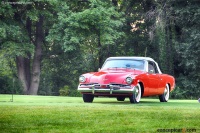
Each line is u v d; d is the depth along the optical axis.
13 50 89.75
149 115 20.48
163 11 91.19
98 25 91.56
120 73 36.19
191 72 89.81
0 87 91.00
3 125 16.45
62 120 18.12
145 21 98.94
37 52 101.00
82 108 24.94
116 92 35.41
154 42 97.12
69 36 91.44
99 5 93.06
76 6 102.75
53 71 109.44
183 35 91.94
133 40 101.00
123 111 22.72
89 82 35.97
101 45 100.56
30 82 103.75
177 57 93.88
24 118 18.88
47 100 41.34
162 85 40.31
